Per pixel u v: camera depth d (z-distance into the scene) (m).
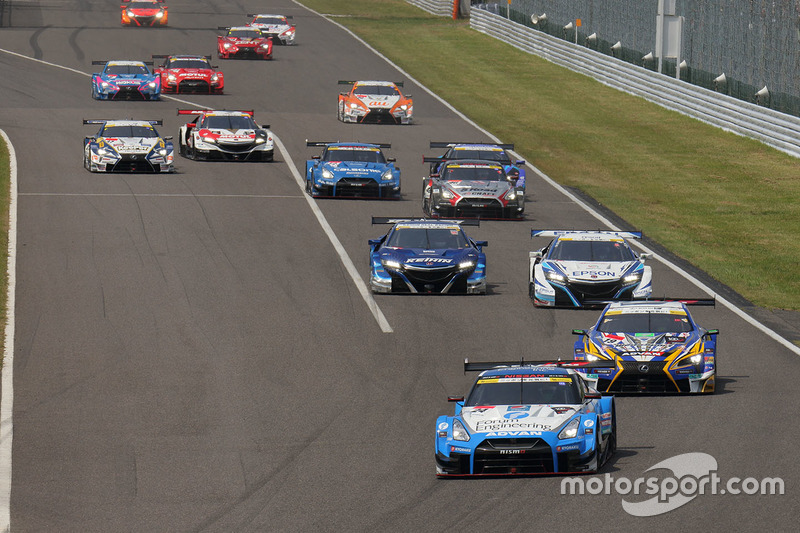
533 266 101.81
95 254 111.44
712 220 138.50
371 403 72.62
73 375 78.31
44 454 63.34
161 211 129.88
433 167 145.00
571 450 56.78
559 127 193.75
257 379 77.69
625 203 146.12
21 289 99.44
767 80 181.25
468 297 101.12
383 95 193.25
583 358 75.62
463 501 53.94
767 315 98.31
